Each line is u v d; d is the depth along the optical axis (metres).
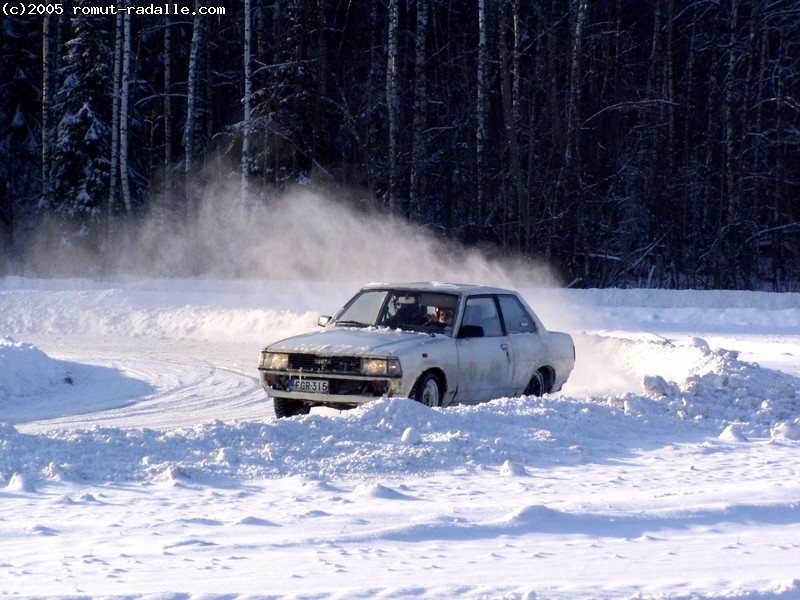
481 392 46.44
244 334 87.94
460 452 32.84
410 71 197.25
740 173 164.00
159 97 190.62
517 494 27.53
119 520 23.64
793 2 183.75
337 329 46.16
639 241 178.75
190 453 31.59
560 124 169.88
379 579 18.89
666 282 170.12
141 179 186.00
